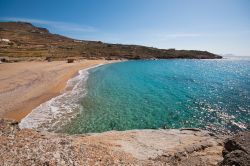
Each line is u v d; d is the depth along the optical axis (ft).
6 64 266.98
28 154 33.30
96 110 109.91
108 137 56.90
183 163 41.29
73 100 125.70
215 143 52.16
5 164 29.91
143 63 460.14
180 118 103.45
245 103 130.82
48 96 130.11
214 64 584.81
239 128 92.12
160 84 197.98
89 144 44.50
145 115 105.91
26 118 92.38
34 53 419.13
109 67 335.26
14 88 139.03
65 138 45.75
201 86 195.42
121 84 186.39
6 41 535.60
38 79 176.45
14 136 41.63
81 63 354.54
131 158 42.22
